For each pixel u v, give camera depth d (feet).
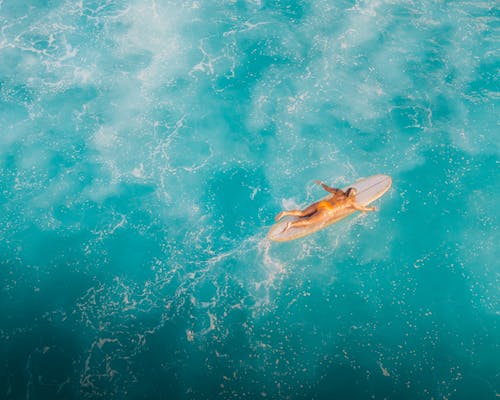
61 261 75.15
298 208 79.30
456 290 70.64
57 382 63.77
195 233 77.71
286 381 63.72
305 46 100.99
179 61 99.14
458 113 89.97
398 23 104.12
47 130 89.76
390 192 80.74
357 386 63.16
